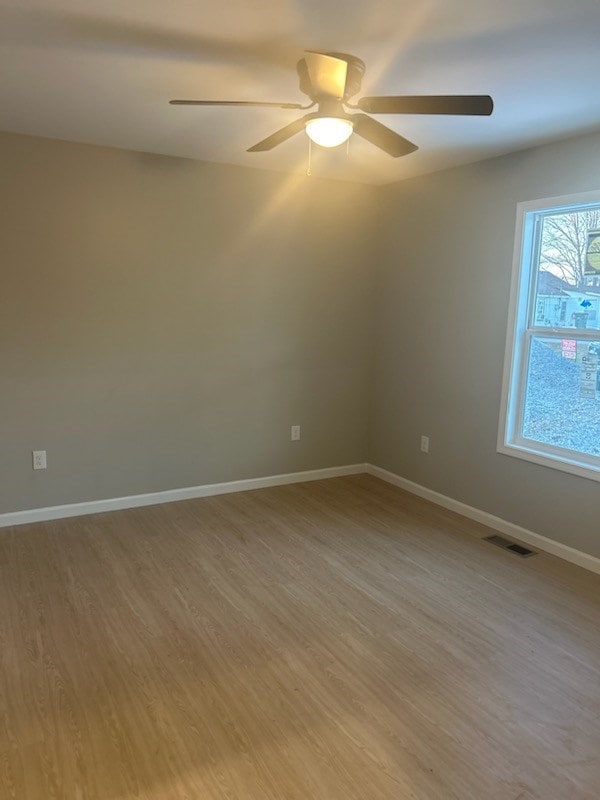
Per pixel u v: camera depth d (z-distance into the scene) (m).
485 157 3.74
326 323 4.71
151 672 2.37
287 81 2.56
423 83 2.53
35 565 3.26
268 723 2.10
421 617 2.82
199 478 4.39
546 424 3.64
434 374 4.34
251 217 4.25
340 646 2.57
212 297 4.21
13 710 2.13
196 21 2.02
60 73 2.50
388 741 2.03
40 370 3.72
